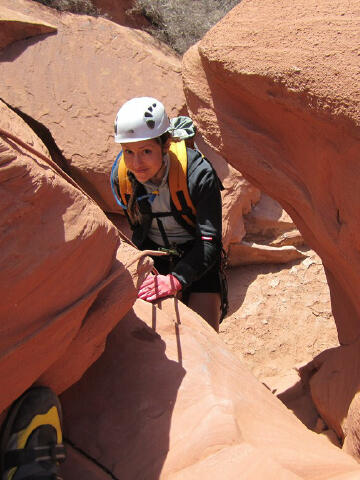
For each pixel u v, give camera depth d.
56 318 1.75
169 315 2.71
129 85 5.25
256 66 2.48
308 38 2.33
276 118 2.59
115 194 3.04
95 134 5.02
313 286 5.12
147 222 3.00
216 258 2.93
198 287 3.28
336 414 2.92
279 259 5.34
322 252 2.94
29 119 5.08
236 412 2.08
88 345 2.07
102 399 2.24
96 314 2.06
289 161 2.68
